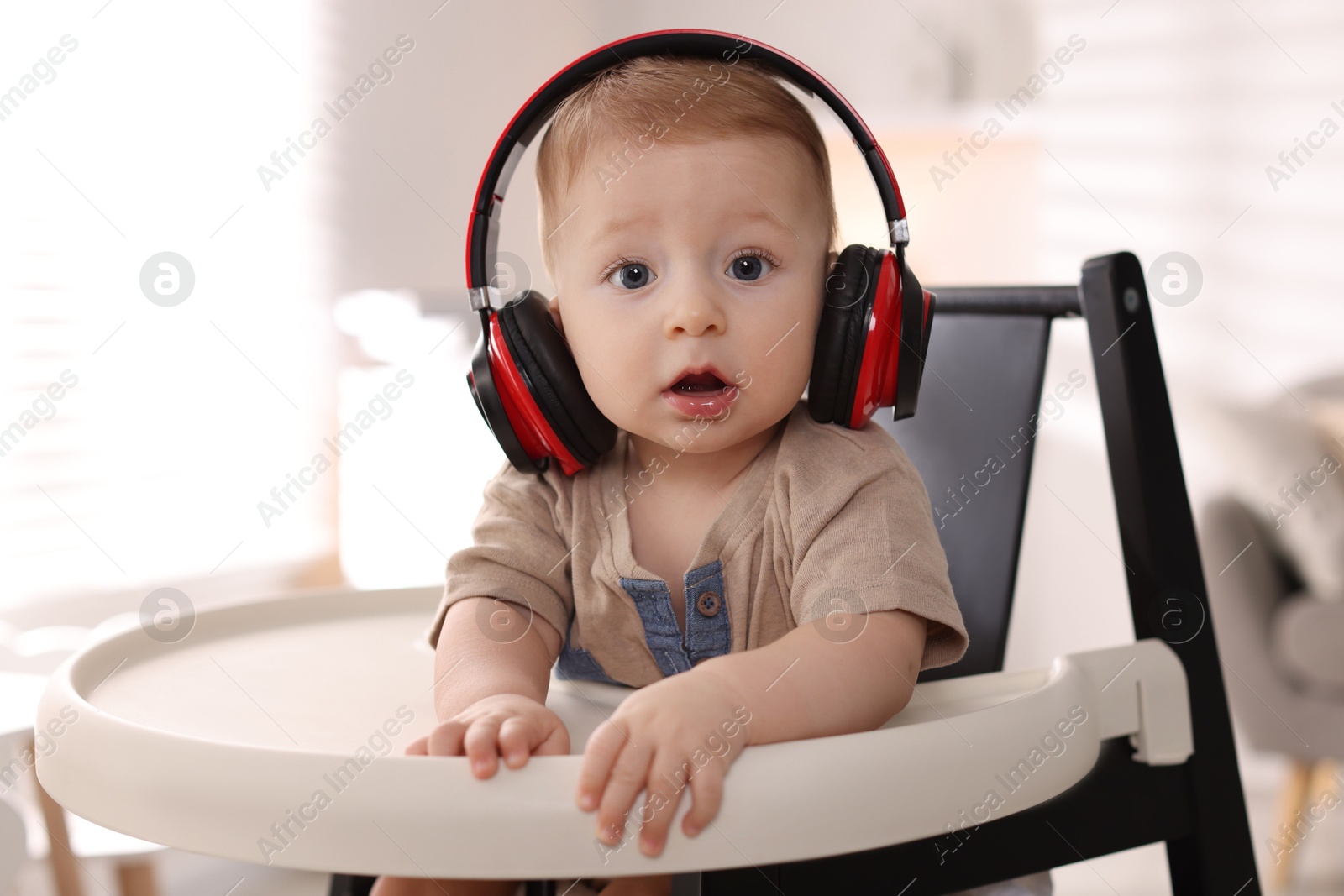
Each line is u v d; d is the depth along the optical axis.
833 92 0.61
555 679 0.70
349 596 0.82
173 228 1.81
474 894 0.68
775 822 0.46
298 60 1.93
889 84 2.08
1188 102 2.05
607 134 0.61
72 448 1.73
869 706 0.53
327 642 0.74
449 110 2.10
